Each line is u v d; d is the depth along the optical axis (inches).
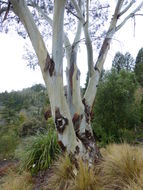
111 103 244.4
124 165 116.7
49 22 164.9
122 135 236.7
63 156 139.5
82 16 144.8
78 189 111.7
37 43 119.0
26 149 191.2
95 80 148.7
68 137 124.3
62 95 119.9
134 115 256.8
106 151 162.9
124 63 370.3
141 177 102.8
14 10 121.0
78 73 142.2
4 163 223.8
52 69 118.3
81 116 138.6
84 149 133.3
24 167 170.2
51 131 199.9
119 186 106.4
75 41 148.4
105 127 243.3
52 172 148.3
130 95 256.2
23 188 134.9
